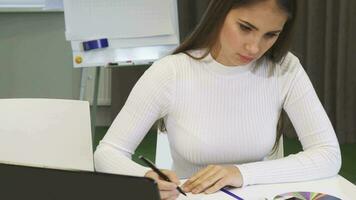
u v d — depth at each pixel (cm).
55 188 54
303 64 343
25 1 305
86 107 111
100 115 388
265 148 130
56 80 330
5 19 310
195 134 125
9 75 321
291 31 125
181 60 128
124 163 114
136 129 124
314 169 114
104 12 241
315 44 335
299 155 119
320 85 343
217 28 121
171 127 130
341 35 325
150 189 52
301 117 128
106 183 53
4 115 108
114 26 242
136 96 126
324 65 337
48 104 111
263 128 128
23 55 320
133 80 362
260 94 129
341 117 340
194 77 126
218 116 126
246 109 127
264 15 105
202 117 126
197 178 106
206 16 124
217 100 126
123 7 242
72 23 238
